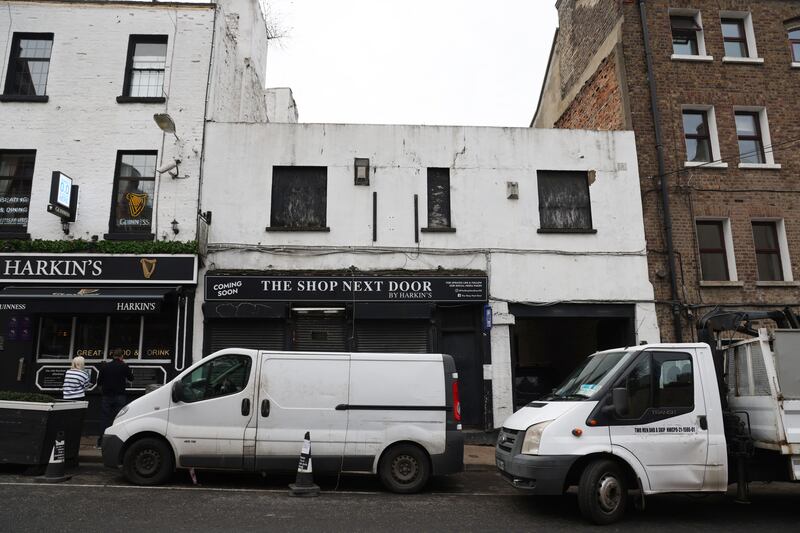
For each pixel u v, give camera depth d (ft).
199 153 44.55
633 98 48.39
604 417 23.04
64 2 46.19
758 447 23.68
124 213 43.91
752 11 50.78
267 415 27.32
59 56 45.44
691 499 27.32
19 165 44.32
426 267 44.39
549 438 22.66
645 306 44.78
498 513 23.82
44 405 28.81
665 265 45.73
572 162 46.93
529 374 46.26
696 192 46.91
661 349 24.40
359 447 27.30
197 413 27.30
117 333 42.91
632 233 45.98
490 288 44.32
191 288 42.57
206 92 45.60
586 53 56.34
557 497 27.04
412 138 46.26
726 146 48.06
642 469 22.76
